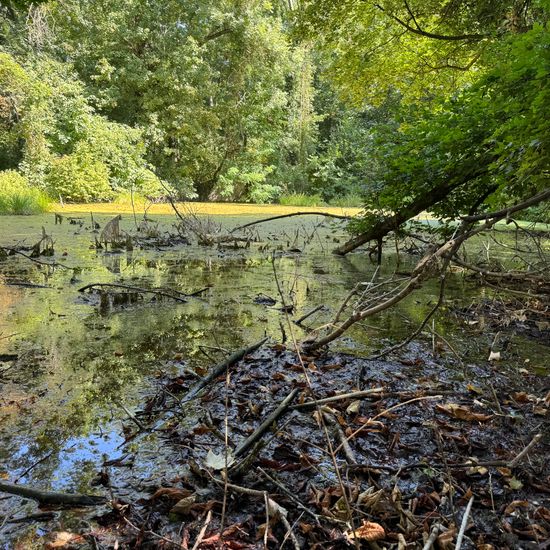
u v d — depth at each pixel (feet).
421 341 9.64
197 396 6.84
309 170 97.60
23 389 6.98
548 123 8.74
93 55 76.48
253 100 85.97
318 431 5.94
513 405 6.79
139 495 4.67
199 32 77.82
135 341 9.20
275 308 11.94
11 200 44.45
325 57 39.55
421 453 5.54
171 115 79.36
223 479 4.84
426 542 4.11
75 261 18.92
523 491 4.93
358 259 21.88
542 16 20.33
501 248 26.23
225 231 30.60
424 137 15.92
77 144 64.85
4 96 60.75
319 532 4.24
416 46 36.24
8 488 4.64
